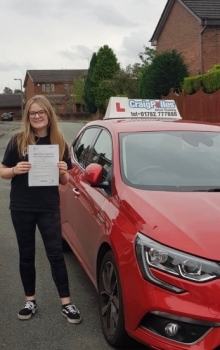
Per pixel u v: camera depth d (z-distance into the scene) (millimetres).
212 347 2986
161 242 3180
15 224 4141
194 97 19906
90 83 53750
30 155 3916
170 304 3047
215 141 4727
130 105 6340
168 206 3576
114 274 3684
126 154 4363
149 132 4730
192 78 21188
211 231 3236
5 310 4418
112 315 3705
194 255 3076
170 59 25859
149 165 4262
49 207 4082
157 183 4062
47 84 81250
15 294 4777
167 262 3111
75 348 3729
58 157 3953
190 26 28422
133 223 3477
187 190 3969
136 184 4027
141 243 3258
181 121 5246
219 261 3043
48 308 4457
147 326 3229
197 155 4477
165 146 4531
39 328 4062
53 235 4125
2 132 35281
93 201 4277
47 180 3963
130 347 3691
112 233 3623
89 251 4348
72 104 74125
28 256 4230
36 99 3984
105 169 4465
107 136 4863
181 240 3164
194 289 3020
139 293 3197
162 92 25844
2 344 3791
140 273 3203
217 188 4039
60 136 4078
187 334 3049
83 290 4875
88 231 4371
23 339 3873
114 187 4051
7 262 5742
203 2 28109
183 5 28406
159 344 3123
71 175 5285
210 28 27047
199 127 4961
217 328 2982
